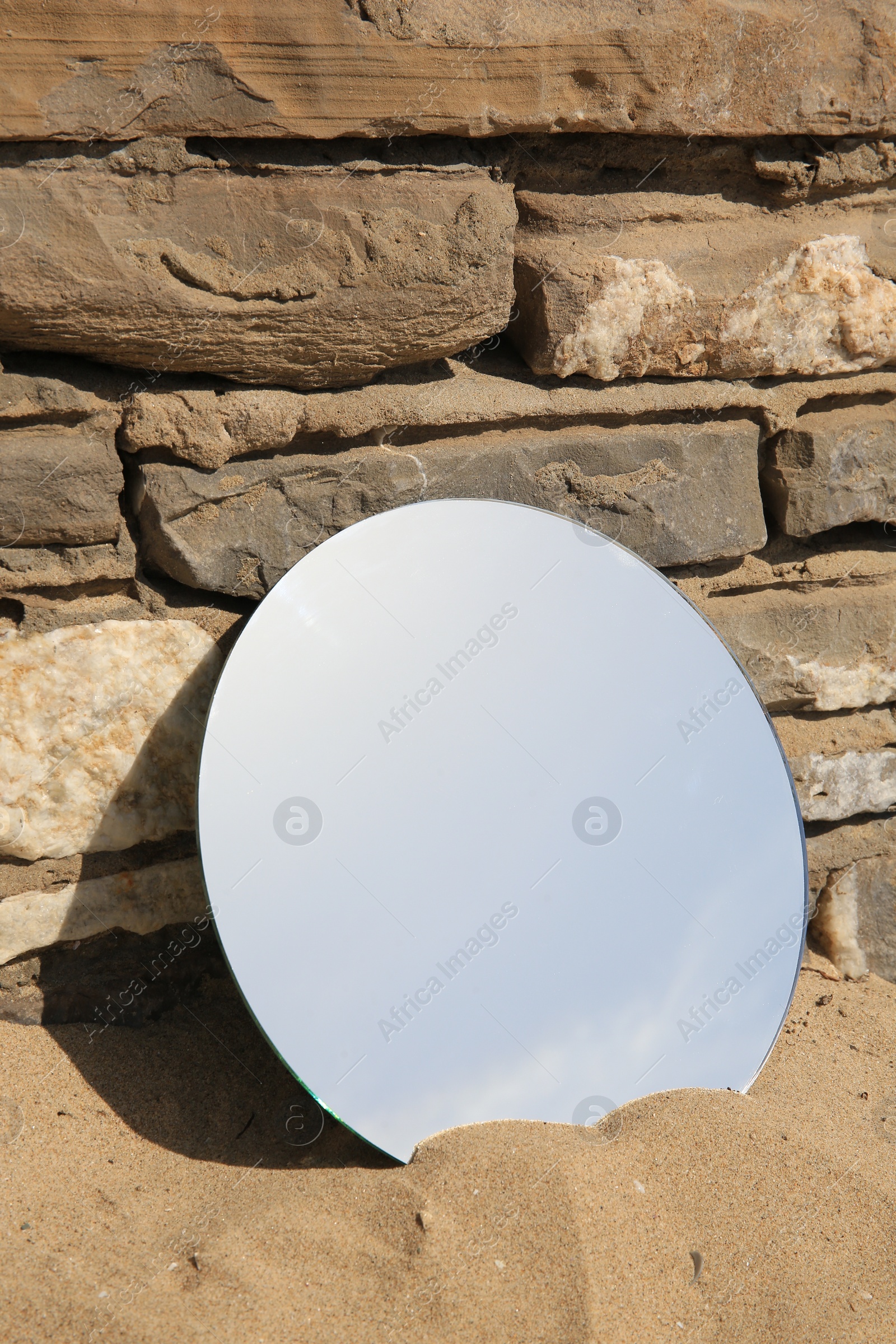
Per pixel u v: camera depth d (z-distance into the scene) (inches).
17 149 63.9
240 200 69.5
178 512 74.4
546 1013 68.4
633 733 75.8
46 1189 61.2
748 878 76.2
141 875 77.8
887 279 91.1
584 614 77.5
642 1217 59.2
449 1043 66.1
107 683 75.3
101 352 70.0
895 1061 84.4
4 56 61.7
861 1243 60.7
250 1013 64.4
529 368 85.1
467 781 71.1
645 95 77.7
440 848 69.3
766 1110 70.1
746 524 91.9
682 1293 55.6
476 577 75.7
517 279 82.7
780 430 92.7
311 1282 54.7
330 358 75.5
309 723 68.9
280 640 69.9
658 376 88.2
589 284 81.7
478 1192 58.8
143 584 76.7
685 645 79.5
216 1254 56.0
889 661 98.7
